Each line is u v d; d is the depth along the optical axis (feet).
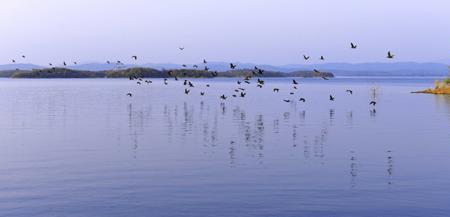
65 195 80.89
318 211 71.77
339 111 260.83
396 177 93.71
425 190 83.30
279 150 127.65
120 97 403.13
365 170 100.68
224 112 253.85
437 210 72.02
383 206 74.13
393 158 115.03
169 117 225.97
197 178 93.30
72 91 518.37
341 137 153.99
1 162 110.93
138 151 127.13
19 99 371.76
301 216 69.67
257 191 82.99
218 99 374.02
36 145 137.90
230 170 101.14
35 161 112.27
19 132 169.58
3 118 221.25
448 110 267.18
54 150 128.88
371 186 86.43
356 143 140.26
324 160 112.57
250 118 221.05
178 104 316.19
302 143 140.56
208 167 104.63
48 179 92.73
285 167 104.22
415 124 195.31
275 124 195.21
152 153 123.75
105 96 418.51
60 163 109.70
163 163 109.40
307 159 114.11
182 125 191.52
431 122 203.41
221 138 152.35
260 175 95.76
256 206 74.28
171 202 76.59
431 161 111.04
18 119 216.74
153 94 456.86
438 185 86.84
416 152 123.85
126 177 94.48
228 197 79.30
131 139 150.82
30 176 95.40
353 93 488.44
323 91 540.93
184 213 71.31
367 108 282.97
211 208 73.51
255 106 298.97
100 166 105.81
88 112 253.24
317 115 237.25
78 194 81.41
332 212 71.31
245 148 131.23
